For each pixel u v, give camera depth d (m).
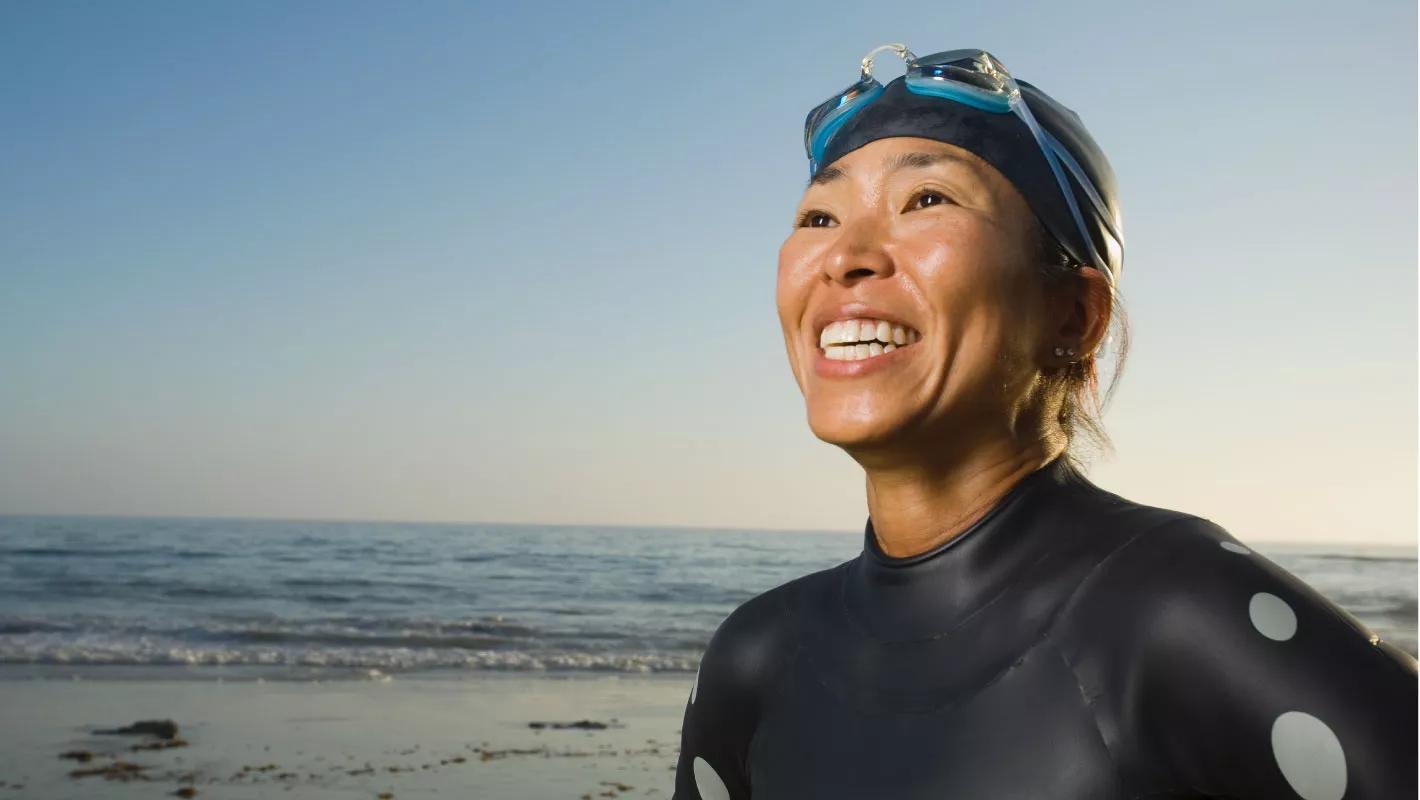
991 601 1.29
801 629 1.49
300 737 10.41
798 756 1.37
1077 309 1.43
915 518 1.38
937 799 1.20
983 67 1.40
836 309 1.36
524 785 8.61
